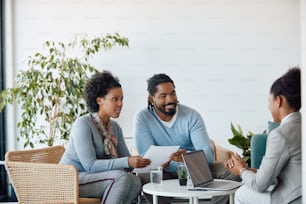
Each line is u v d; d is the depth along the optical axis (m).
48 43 5.35
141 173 4.00
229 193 3.32
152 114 4.18
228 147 5.81
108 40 5.71
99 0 5.73
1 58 5.61
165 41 5.76
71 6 5.72
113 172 3.52
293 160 3.03
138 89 5.73
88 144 3.61
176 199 4.05
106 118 3.80
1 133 5.60
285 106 3.14
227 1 5.79
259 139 4.09
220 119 5.82
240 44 5.80
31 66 5.63
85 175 3.59
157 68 5.76
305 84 2.63
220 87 5.80
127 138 5.58
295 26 5.80
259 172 3.07
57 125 5.34
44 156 4.01
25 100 5.21
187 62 5.78
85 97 3.79
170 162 3.89
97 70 5.34
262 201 3.10
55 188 3.46
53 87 5.24
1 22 5.62
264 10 5.80
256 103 5.83
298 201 3.01
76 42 5.68
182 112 4.18
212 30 5.79
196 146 4.08
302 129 2.66
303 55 2.63
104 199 3.47
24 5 5.69
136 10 5.75
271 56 5.82
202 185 3.45
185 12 5.77
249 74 5.82
